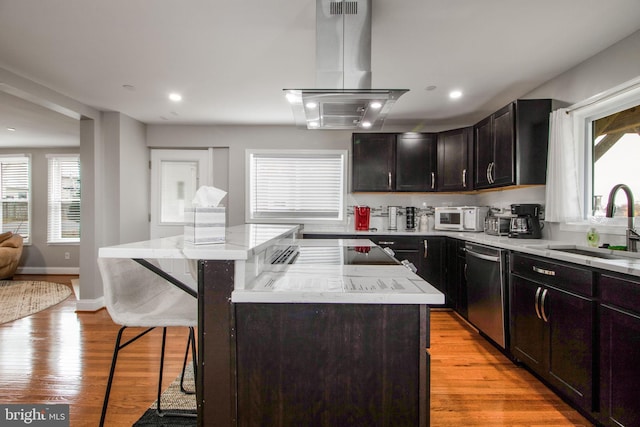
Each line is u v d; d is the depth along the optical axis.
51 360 2.44
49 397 1.97
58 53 2.40
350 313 1.08
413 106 3.57
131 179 3.96
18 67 2.62
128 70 2.68
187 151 4.36
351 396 1.09
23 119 4.04
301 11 1.90
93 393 2.01
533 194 3.06
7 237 5.32
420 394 1.08
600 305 1.62
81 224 3.61
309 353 1.09
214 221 1.32
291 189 4.35
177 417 1.78
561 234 2.70
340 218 4.35
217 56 2.45
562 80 2.71
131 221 3.95
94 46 2.30
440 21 1.99
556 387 1.93
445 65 2.58
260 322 1.10
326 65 1.86
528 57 2.45
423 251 3.73
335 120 2.35
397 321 1.08
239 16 1.95
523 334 2.27
